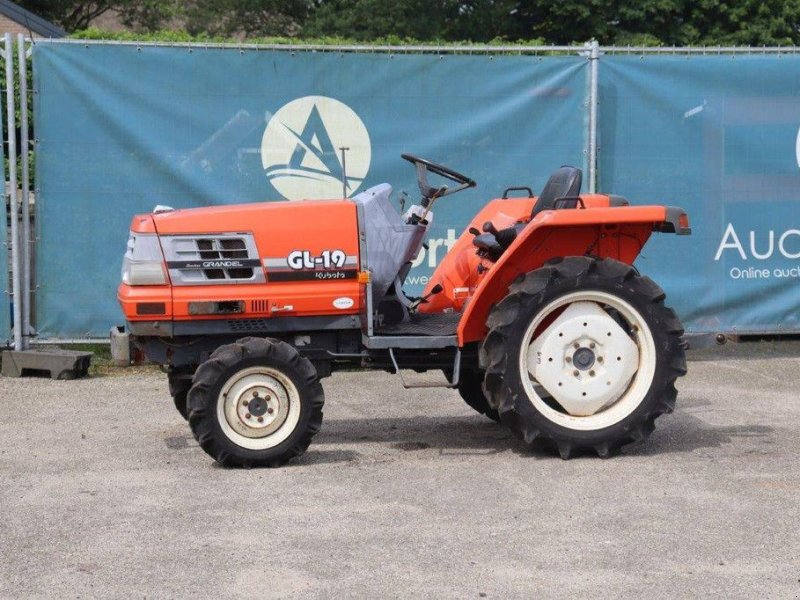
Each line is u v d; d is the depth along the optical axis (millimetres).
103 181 9344
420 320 7098
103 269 9375
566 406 6609
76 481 6199
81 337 9375
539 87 9664
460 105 9648
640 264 9797
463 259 7367
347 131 9586
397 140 9633
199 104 9414
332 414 7977
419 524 5387
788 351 10273
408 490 5953
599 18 28266
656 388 6594
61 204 9305
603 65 9711
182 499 5836
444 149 9664
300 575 4754
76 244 9328
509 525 5355
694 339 7133
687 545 5062
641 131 9773
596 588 4590
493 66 9648
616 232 6797
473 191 9695
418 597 4512
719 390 8648
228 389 6363
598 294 6570
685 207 9828
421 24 27734
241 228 6605
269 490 5980
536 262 6797
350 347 6852
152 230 6570
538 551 5004
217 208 6750
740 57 9750
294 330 6711
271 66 9469
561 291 6523
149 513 5605
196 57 9375
